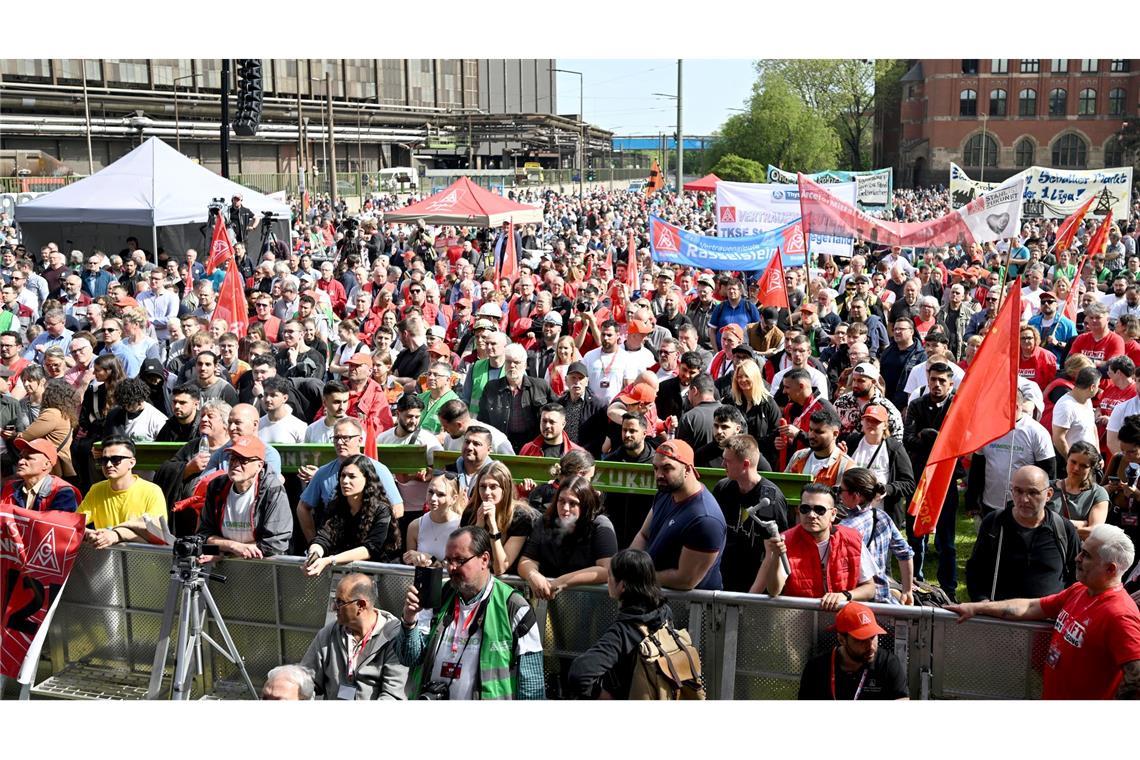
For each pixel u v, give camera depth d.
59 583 6.05
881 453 7.27
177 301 15.06
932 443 7.96
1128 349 10.20
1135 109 83.38
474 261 22.61
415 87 94.06
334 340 13.18
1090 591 4.72
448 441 7.63
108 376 8.62
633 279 16.84
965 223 12.49
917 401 8.25
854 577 5.48
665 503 5.71
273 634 5.96
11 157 54.28
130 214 21.31
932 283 16.30
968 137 86.69
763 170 78.38
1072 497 6.39
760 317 10.84
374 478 6.13
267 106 75.50
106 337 10.77
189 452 7.38
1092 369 8.19
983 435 6.01
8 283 16.39
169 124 69.00
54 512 6.06
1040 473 5.66
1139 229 26.33
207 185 22.66
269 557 5.92
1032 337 9.70
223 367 9.84
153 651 6.14
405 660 5.17
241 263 20.83
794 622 5.26
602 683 4.86
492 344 8.74
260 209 24.19
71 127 64.06
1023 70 85.31
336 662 5.27
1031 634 4.96
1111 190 24.25
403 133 90.62
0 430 8.32
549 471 7.23
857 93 93.06
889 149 97.75
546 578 5.55
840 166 96.94
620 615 4.95
